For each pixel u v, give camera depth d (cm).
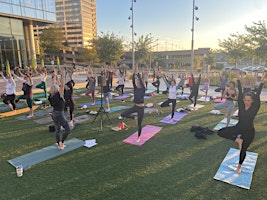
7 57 2373
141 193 341
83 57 5259
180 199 326
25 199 329
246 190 347
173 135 602
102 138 584
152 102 1101
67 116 811
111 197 331
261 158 457
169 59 6419
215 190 348
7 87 845
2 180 382
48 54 5272
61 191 348
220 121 736
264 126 671
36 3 2572
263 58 2014
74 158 466
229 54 2847
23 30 2692
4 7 2208
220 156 469
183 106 996
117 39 3934
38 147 525
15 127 685
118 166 429
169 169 416
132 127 678
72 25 9569
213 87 1708
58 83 669
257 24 1948
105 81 868
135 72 566
